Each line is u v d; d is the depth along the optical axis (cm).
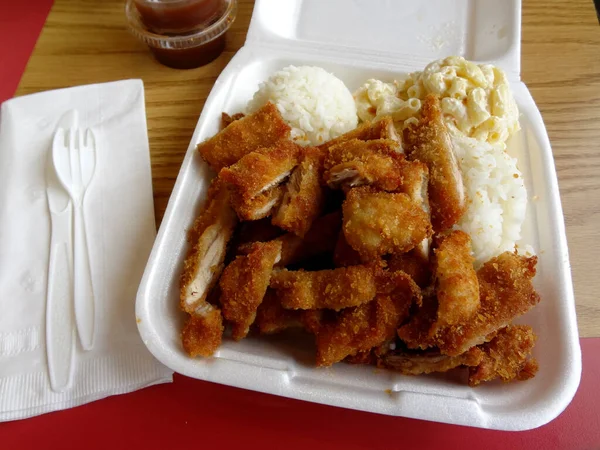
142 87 34
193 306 23
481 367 21
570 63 35
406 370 22
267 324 24
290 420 23
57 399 23
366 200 23
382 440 22
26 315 25
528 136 29
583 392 23
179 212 26
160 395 24
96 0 40
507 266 23
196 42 35
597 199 29
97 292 26
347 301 22
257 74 34
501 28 35
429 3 38
